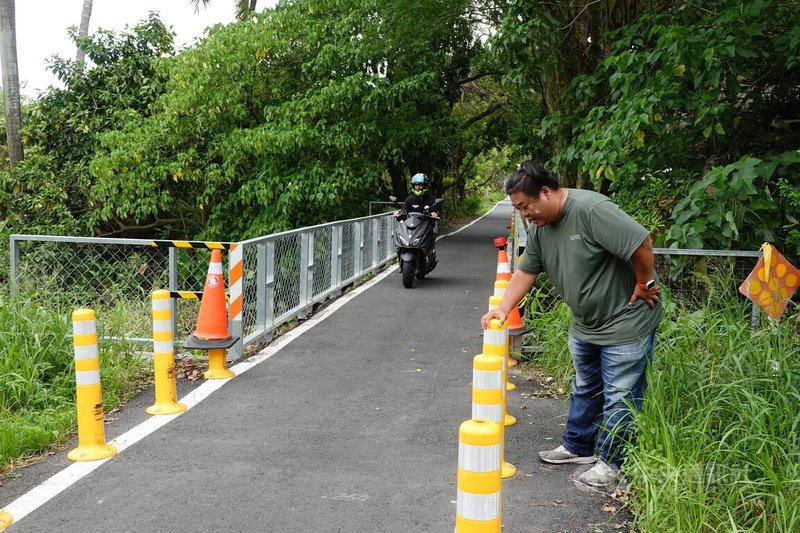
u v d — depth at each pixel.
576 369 4.52
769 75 7.94
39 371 6.12
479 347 7.95
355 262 12.94
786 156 6.68
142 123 18.48
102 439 4.78
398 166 21.22
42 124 18.86
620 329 4.14
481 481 2.31
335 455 4.76
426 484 4.30
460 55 21.59
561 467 4.61
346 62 18.72
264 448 4.88
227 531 3.68
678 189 7.78
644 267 3.98
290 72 19.77
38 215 18.03
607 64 8.19
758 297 5.06
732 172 6.80
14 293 7.20
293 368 7.00
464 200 43.34
